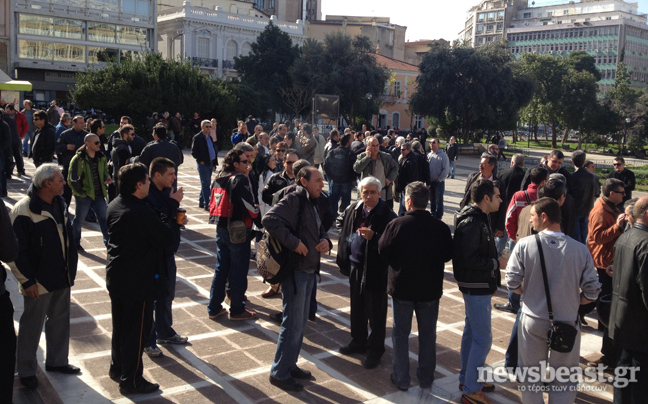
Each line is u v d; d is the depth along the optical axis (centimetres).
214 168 1548
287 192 512
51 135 1069
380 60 6494
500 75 4000
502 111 4128
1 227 344
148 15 4775
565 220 614
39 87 4316
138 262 407
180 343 518
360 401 429
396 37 8188
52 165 423
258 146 977
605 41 11619
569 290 368
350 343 519
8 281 670
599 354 551
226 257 580
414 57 9294
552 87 5869
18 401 404
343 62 4562
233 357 497
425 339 447
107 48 4584
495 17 13238
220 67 5484
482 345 425
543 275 371
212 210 577
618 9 12500
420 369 450
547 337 370
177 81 2941
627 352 393
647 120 5450
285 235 429
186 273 736
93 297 625
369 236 473
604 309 471
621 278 385
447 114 4197
